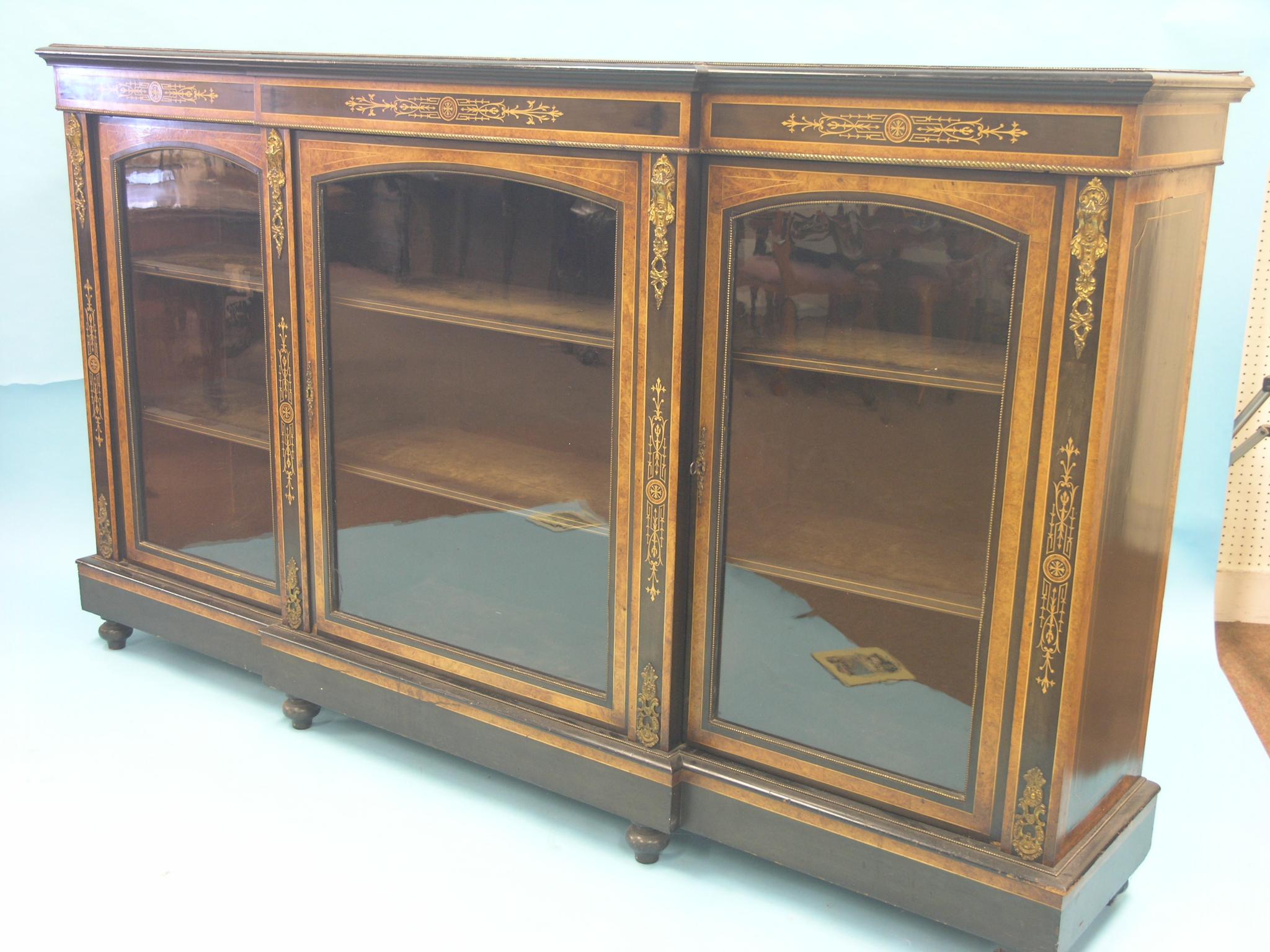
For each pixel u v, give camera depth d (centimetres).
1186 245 207
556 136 223
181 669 325
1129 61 339
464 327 248
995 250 191
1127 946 224
